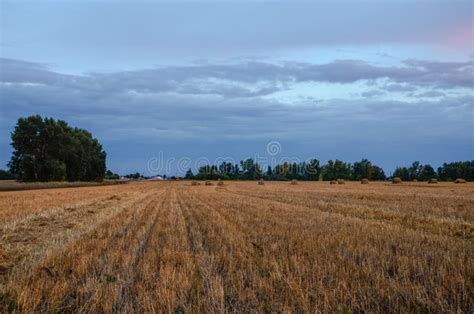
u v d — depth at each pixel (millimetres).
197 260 10023
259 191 48406
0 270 9430
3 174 118125
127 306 6746
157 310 6613
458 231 14602
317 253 10453
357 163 140875
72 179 94938
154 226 16812
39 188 68188
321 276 8297
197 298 7180
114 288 7688
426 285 7766
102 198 35719
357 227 15156
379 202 27969
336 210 22719
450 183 85250
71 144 91188
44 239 13578
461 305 6797
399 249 10914
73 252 10938
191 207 26297
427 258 9891
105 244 12195
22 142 82188
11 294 7434
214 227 16031
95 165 112250
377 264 9289
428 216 18984
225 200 32781
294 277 8203
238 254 10477
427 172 136250
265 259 9789
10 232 15141
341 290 7324
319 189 53375
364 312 6543
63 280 8320
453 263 9133
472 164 131875
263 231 14461
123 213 22531
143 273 8703
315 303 6871
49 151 85625
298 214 20266
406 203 26984
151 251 11219
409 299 7008
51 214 21156
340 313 6402
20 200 32094
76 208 25125
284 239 12766
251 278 8328
